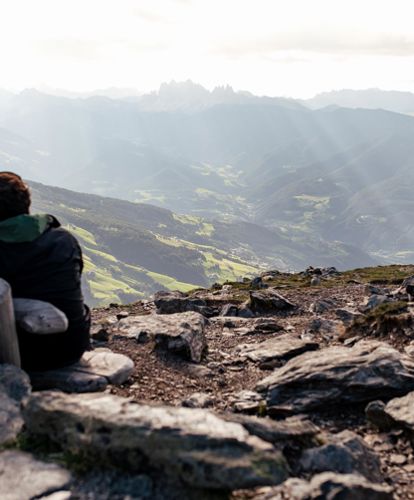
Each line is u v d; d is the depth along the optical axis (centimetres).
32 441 254
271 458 238
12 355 291
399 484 272
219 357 456
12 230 300
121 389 346
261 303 787
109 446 240
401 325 450
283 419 329
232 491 238
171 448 235
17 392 277
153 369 394
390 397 335
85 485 233
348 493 236
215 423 250
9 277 299
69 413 253
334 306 795
